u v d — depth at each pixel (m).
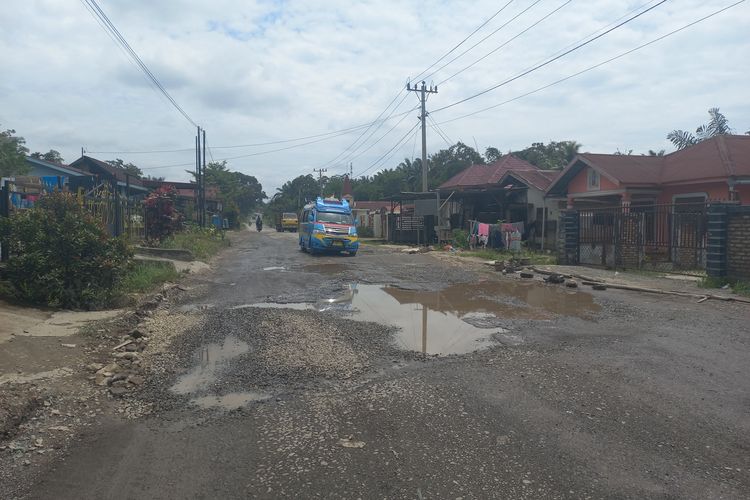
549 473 3.54
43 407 4.73
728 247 11.45
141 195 32.78
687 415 4.47
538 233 25.08
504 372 5.70
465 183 31.75
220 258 20.73
